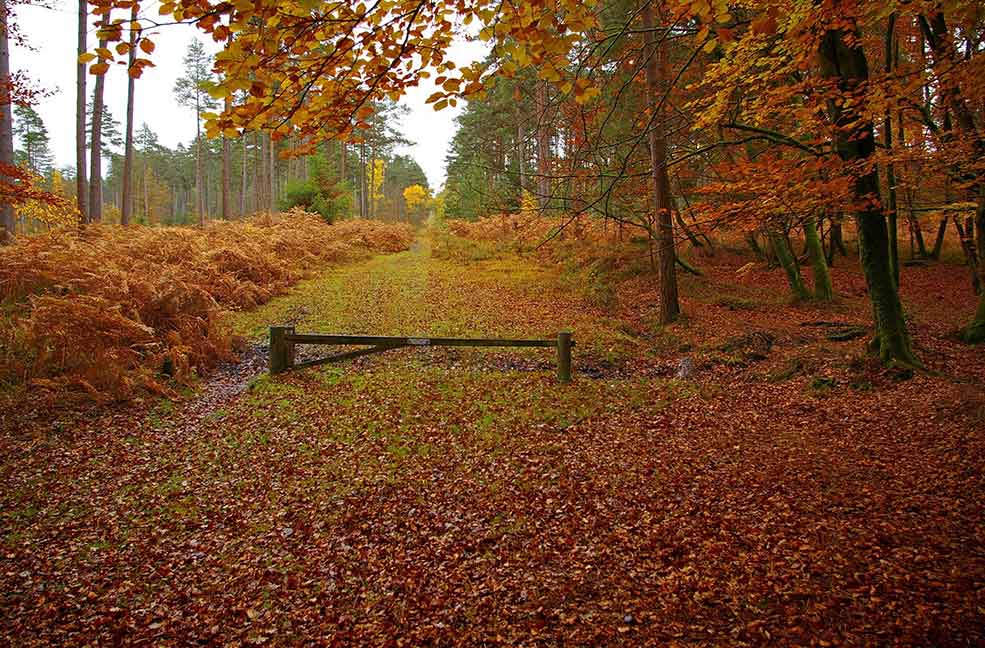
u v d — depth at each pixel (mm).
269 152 37469
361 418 7652
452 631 3793
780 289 17562
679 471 5910
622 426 7363
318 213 30172
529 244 22516
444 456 6543
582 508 5289
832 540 4418
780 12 5215
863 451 6020
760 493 5293
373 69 3186
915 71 5617
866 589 3809
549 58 3135
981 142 7000
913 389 7734
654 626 3699
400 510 5402
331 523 5203
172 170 72312
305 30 2729
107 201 76562
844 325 12992
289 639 3789
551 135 6949
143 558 4711
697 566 4281
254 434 7172
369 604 4117
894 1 4859
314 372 9648
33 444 6684
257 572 4512
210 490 5828
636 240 20188
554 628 3756
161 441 7004
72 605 4121
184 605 4141
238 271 15227
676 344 12031
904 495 4980
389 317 13477
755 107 6844
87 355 8391
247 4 2402
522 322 13320
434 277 19297
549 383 9242
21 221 23031
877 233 8578
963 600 3576
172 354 9156
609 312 14883
